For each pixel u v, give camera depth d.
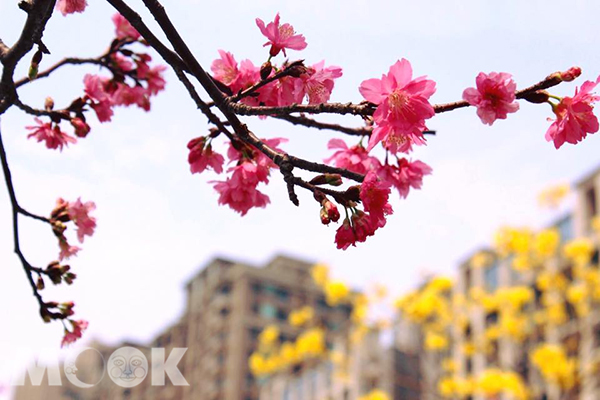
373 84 2.41
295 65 2.62
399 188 3.29
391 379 55.28
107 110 3.85
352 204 2.40
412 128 2.41
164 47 2.75
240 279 119.00
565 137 2.55
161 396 117.12
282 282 120.81
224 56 3.03
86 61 3.95
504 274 49.44
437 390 22.86
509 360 22.89
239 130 2.63
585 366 20.50
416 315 21.62
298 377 74.56
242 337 115.31
